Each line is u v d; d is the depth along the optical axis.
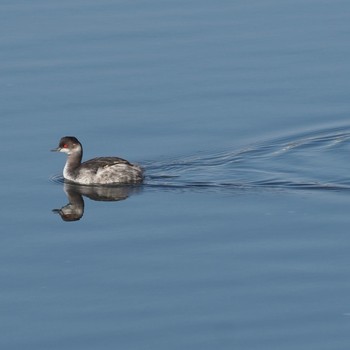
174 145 29.41
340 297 21.70
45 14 37.47
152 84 32.50
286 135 29.86
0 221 25.47
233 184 27.50
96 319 21.14
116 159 27.94
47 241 24.39
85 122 30.44
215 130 30.09
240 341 20.31
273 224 24.97
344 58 34.06
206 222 25.17
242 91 32.06
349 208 25.78
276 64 33.75
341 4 38.41
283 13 37.62
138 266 23.11
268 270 22.80
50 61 33.97
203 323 20.92
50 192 27.16
